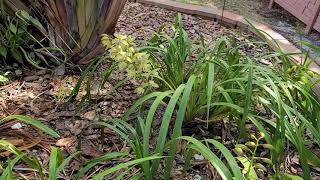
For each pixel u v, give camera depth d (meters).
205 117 1.19
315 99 1.19
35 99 1.32
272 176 1.01
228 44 1.26
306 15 2.15
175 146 0.90
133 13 2.08
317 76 1.43
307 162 1.05
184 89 0.97
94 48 1.49
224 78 1.14
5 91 1.34
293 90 1.22
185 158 1.03
